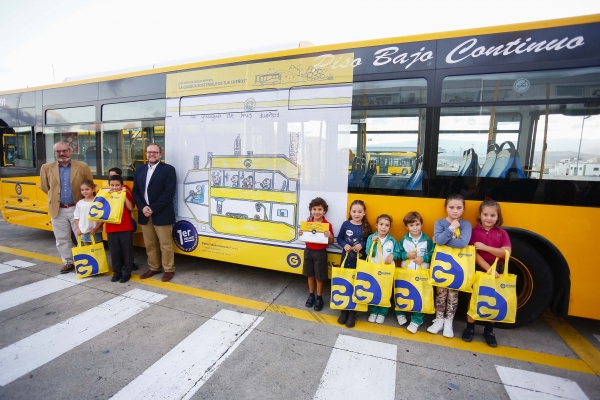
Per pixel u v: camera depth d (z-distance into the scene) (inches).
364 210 126.9
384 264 118.2
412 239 121.4
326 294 156.9
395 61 127.1
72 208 176.9
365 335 118.9
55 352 105.7
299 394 87.9
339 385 91.4
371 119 131.4
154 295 151.1
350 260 128.6
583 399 87.2
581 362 104.0
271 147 148.0
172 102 170.1
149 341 112.7
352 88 133.5
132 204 168.6
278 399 85.9
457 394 88.7
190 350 107.6
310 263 134.2
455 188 121.5
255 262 155.3
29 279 169.2
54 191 171.8
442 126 122.4
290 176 144.9
